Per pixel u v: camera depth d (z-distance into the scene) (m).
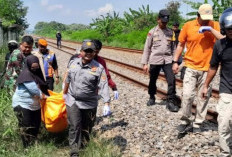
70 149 5.09
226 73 4.07
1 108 5.59
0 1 35.66
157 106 7.67
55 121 5.05
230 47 3.97
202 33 5.29
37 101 4.94
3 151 4.74
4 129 5.22
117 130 6.05
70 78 4.67
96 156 4.74
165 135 5.64
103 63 5.66
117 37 38.25
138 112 7.21
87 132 5.05
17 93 4.90
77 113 4.69
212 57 4.24
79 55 5.37
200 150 4.89
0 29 19.03
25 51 5.66
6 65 6.61
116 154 4.87
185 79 5.50
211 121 6.36
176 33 9.89
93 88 4.70
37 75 4.97
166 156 4.77
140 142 5.40
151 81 7.62
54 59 6.72
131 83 11.34
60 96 5.18
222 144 4.11
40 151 4.86
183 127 5.60
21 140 5.15
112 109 7.61
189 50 5.47
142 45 28.41
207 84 4.46
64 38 66.12
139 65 16.03
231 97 4.03
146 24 38.56
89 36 47.38
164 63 7.23
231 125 4.09
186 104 5.48
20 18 40.09
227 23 3.85
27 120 4.91
